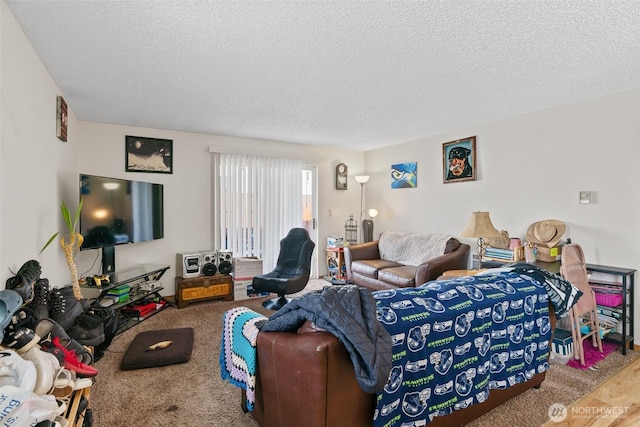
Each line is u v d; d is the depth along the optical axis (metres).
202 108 3.24
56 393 1.24
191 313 3.60
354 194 5.69
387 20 1.71
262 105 3.15
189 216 4.29
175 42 1.94
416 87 2.68
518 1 1.54
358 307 1.32
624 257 2.76
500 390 1.82
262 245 4.74
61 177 2.77
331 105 3.15
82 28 1.78
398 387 1.38
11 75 1.63
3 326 1.19
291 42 1.94
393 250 4.57
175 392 2.04
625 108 2.75
